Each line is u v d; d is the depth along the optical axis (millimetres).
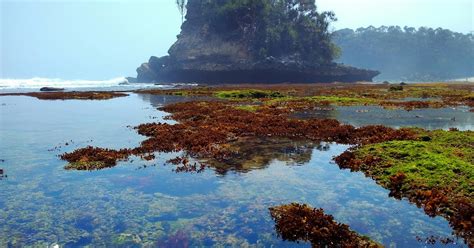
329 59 165625
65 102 55438
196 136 23375
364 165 16328
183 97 64562
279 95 61000
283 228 10438
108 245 9891
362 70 161250
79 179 15414
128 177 15617
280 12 166250
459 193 12289
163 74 165625
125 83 157625
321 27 167000
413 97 57000
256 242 9992
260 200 12875
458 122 29484
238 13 160125
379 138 21438
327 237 10031
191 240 10133
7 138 24797
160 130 26172
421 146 17391
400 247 9609
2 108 46062
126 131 27547
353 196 13156
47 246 9844
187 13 179500
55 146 22094
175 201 12875
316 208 12070
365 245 9625
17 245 9891
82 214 11867
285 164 17469
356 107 42500
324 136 23906
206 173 16062
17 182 15086
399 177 13914
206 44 165000
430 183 13164
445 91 69500
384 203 12477
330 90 78875
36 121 33375
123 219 11477
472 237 10039
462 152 16969
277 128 26422
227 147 20984
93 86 129375
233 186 14336
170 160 18234
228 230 10695
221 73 145750
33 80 164125
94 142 23234
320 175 15648
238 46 158750
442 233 10336
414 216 11438
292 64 143375
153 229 10797
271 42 153500
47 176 15883
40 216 11719
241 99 55500
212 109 39344
